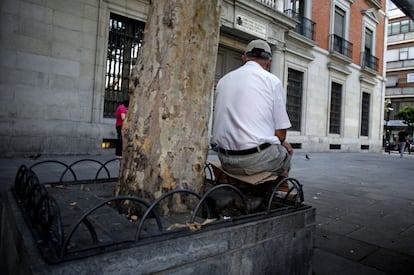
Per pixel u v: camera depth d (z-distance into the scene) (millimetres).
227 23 12609
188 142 2186
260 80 2490
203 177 2295
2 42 7887
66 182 2832
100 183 2975
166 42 2125
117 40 10281
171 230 1597
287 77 16469
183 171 2152
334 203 4945
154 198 2035
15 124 7988
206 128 2311
